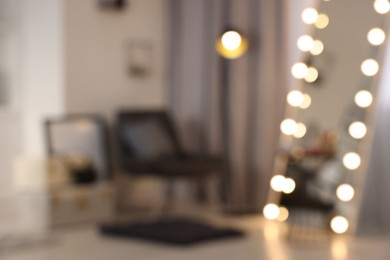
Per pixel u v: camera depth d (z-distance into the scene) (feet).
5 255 10.78
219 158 15.44
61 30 15.01
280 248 11.63
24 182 13.64
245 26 15.96
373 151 13.82
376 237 12.73
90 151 15.24
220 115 16.65
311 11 13.84
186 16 17.19
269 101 15.67
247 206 16.24
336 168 12.95
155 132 16.43
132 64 16.76
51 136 14.53
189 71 17.20
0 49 16.61
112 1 15.74
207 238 12.00
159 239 11.78
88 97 15.66
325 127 13.33
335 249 11.62
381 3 12.82
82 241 11.98
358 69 13.00
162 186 17.61
